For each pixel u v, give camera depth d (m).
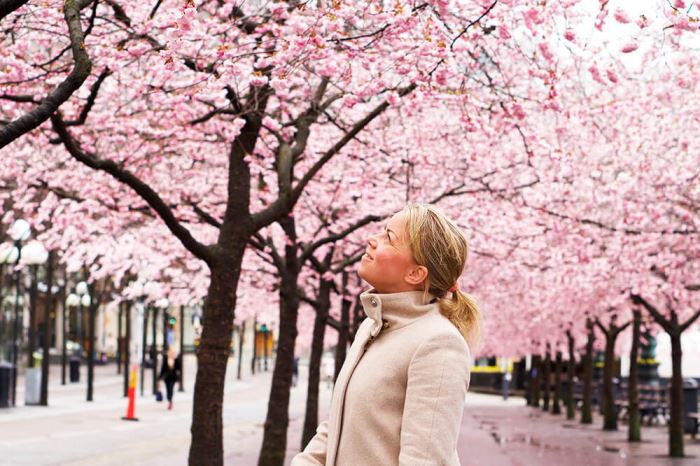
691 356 34.72
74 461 14.58
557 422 31.69
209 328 9.77
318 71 8.99
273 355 80.56
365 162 15.47
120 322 51.50
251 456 17.09
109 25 11.02
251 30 10.07
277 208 10.22
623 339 38.88
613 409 27.86
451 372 2.88
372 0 8.41
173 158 15.19
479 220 17.25
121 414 25.73
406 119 15.02
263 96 10.04
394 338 3.03
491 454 19.22
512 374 56.31
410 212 3.17
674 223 15.38
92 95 8.35
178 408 29.66
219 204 16.58
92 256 19.80
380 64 9.56
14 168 13.09
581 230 15.57
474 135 15.34
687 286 18.34
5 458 14.48
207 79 8.86
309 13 8.70
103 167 8.74
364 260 3.22
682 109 13.78
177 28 8.07
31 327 27.91
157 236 19.36
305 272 20.50
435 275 3.13
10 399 29.30
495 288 23.61
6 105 10.73
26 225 17.38
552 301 23.59
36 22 10.02
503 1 8.57
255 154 12.81
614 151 15.61
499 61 11.31
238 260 9.93
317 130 15.54
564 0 8.77
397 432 2.92
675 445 19.41
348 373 3.05
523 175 17.09
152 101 10.51
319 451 3.26
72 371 45.84
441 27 9.06
